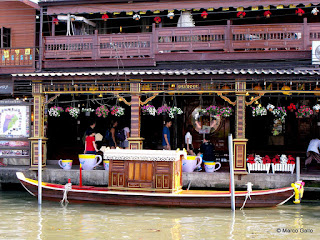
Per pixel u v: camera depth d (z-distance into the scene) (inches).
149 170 584.1
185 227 473.7
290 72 652.7
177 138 868.0
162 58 747.4
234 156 667.4
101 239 424.2
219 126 861.2
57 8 784.9
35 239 423.2
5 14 877.8
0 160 776.9
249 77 665.6
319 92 675.4
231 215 538.3
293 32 716.7
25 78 724.0
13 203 616.1
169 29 746.8
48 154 892.0
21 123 767.7
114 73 692.1
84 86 731.4
